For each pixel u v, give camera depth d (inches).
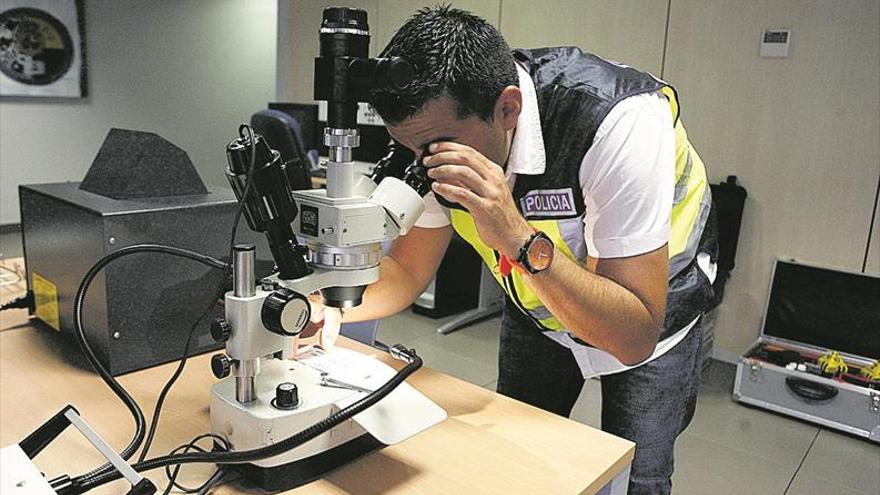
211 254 46.9
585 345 51.8
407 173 32.6
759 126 118.0
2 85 181.5
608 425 53.4
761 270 121.3
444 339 133.3
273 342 31.4
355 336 56.9
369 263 31.4
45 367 44.9
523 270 35.7
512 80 36.9
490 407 41.1
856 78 107.8
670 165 40.9
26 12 182.1
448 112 33.5
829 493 85.2
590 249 43.7
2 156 185.9
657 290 40.0
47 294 50.1
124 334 43.8
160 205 45.1
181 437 36.6
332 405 32.4
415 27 34.5
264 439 30.5
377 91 28.6
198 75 224.2
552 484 32.9
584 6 134.4
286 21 185.3
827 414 101.0
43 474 31.5
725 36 118.9
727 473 88.7
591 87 42.0
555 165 42.6
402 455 35.0
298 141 129.7
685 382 52.2
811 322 113.7
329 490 31.8
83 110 199.0
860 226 110.8
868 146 108.3
